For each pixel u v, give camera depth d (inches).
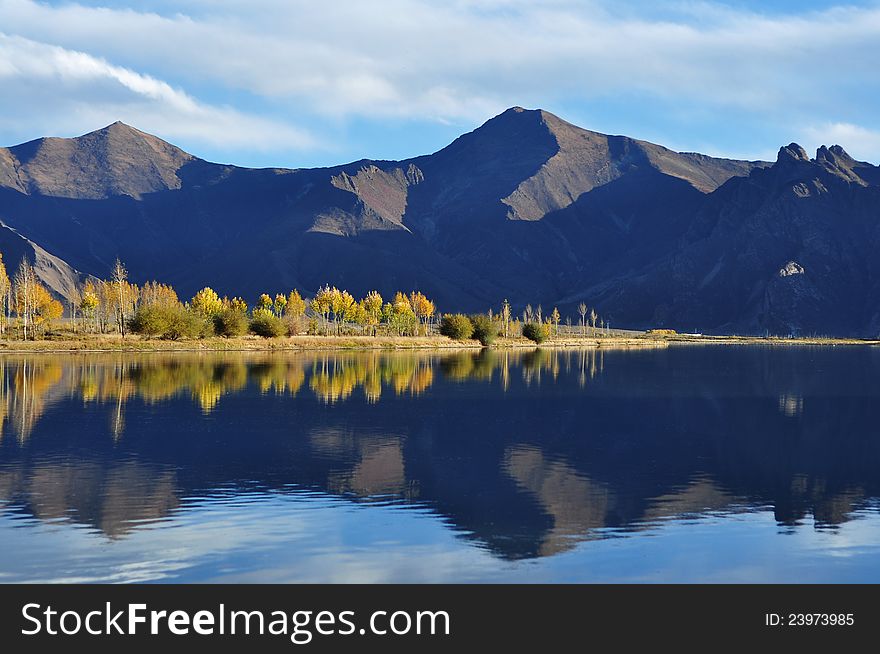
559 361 5526.6
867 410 2977.4
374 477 1715.1
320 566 1179.3
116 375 3745.1
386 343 6742.1
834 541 1315.2
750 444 2204.7
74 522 1357.0
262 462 1845.5
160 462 1829.5
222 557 1205.7
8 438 2102.6
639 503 1536.7
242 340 6225.4
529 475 1761.8
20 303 6717.5
